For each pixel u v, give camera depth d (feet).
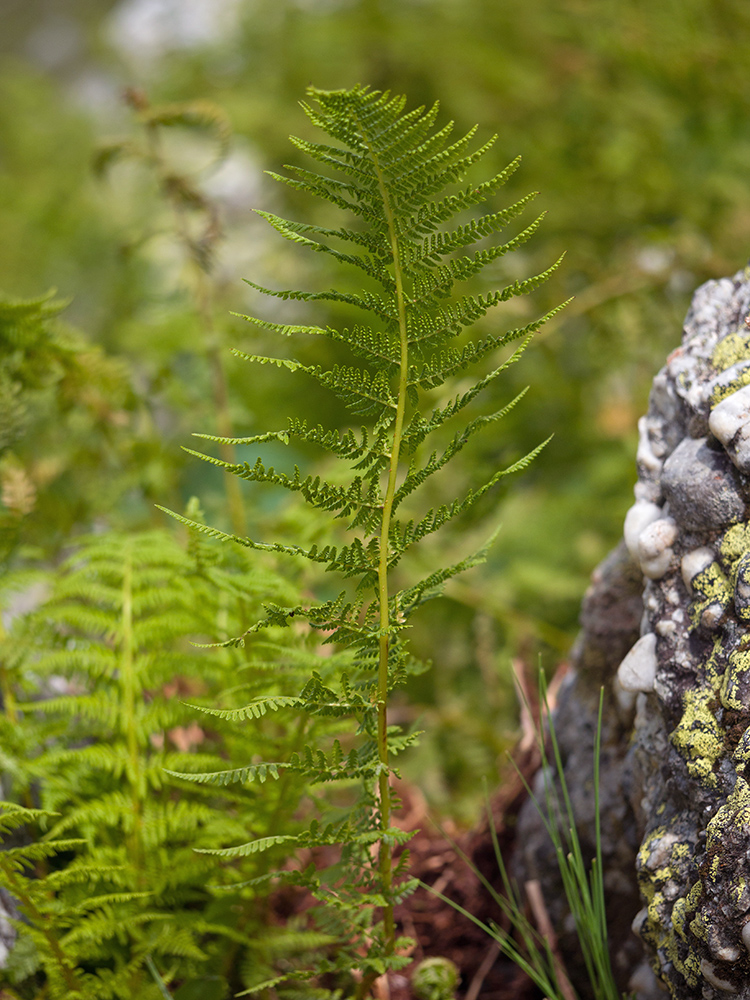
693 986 3.61
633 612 4.11
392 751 3.73
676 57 6.77
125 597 4.20
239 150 9.91
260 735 4.03
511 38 8.53
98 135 13.17
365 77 8.79
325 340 6.59
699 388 3.86
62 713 4.19
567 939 4.17
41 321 4.36
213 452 5.22
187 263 5.37
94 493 5.15
